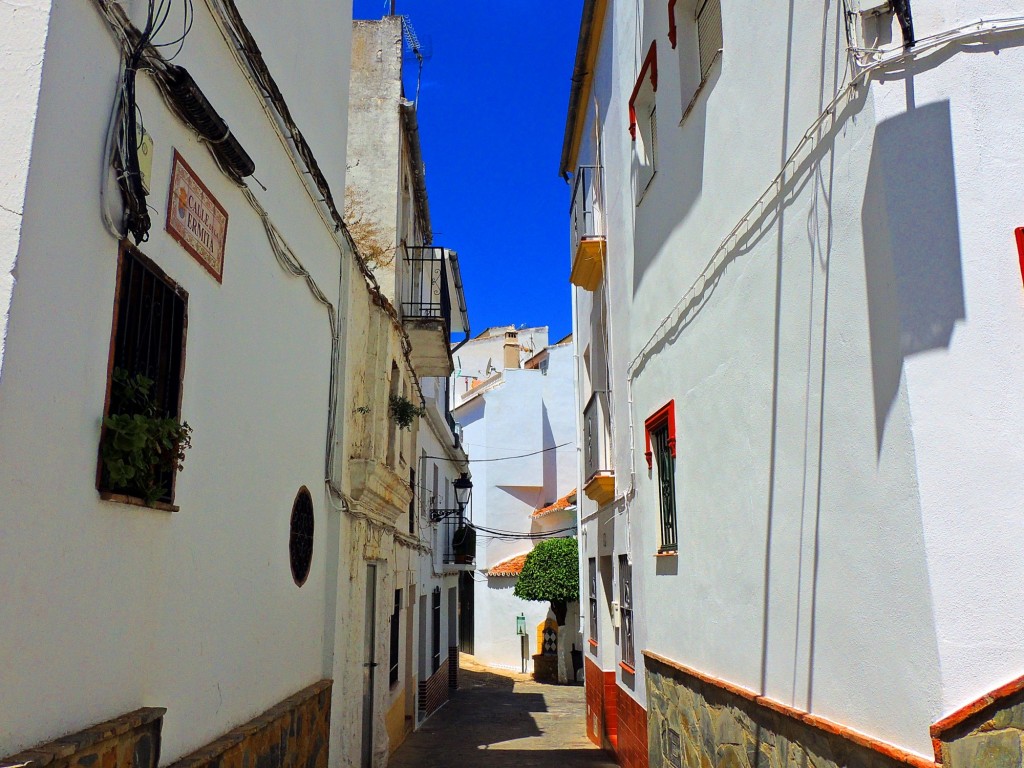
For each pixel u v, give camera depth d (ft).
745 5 15.43
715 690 16.61
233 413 13.79
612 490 29.58
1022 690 8.66
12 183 7.63
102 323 9.18
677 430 20.17
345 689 21.79
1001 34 10.20
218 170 13.12
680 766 19.35
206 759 11.64
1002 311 9.64
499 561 89.86
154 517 10.57
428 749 34.71
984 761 8.69
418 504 43.29
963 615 9.02
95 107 9.05
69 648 8.41
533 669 78.95
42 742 7.87
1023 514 9.16
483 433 92.48
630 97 25.16
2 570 7.22
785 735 12.97
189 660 11.75
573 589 70.95
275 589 16.26
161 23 10.81
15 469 7.45
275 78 17.24
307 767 17.72
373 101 36.86
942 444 9.42
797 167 12.93
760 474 14.43
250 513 14.73
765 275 14.29
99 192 9.14
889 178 10.17
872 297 10.50
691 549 18.80
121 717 9.43
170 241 11.22
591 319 35.60
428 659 48.47
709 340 17.52
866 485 10.62
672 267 20.74
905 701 9.61
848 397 11.14
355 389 23.90
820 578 11.94
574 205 40.37
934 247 9.87
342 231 21.97
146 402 10.19
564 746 35.60
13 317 7.43
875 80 10.47
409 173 41.42
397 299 35.22
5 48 7.97
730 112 16.25
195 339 12.12
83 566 8.72
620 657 28.71
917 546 9.40
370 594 27.89
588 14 31.63
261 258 15.55
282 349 16.96
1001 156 10.01
